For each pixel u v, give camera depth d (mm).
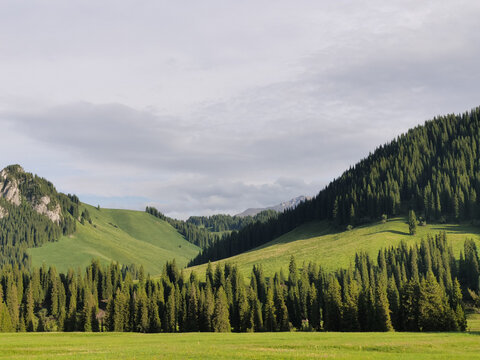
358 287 130500
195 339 77562
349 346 59938
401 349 57281
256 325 128875
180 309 147375
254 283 169750
